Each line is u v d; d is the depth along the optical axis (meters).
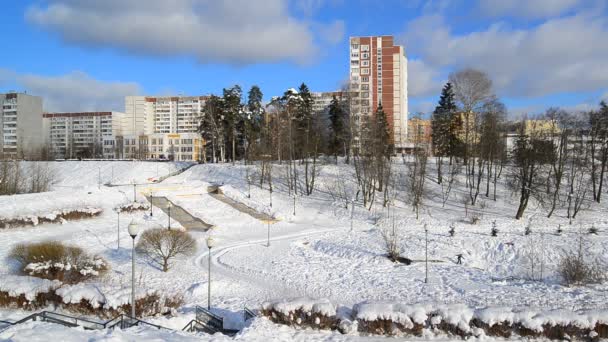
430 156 75.56
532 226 43.97
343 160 72.88
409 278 28.66
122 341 12.36
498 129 58.78
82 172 77.56
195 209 52.81
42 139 149.88
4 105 138.62
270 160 63.72
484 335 15.70
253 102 79.25
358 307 16.92
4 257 29.20
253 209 53.78
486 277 28.95
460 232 42.06
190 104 171.12
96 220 45.09
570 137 61.88
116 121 171.25
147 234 31.52
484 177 61.66
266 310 17.53
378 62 118.44
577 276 26.67
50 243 26.69
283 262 32.75
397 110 117.62
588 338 15.48
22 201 47.06
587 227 43.16
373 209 51.88
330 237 41.75
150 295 20.08
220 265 32.09
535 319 15.75
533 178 52.06
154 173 75.88
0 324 15.69
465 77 59.03
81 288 19.67
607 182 58.53
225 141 86.38
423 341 15.56
